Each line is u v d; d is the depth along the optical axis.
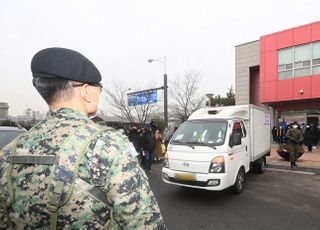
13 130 6.82
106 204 1.12
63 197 1.06
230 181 7.02
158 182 9.27
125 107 28.75
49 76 1.25
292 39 20.88
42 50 1.28
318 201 7.00
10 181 1.17
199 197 7.32
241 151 7.89
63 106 1.27
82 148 1.13
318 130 19.19
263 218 5.75
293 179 9.77
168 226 5.30
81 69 1.27
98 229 1.09
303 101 20.91
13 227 1.18
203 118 8.00
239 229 5.15
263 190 8.12
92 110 1.38
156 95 19.77
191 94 30.98
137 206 1.13
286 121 22.00
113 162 1.14
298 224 5.42
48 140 1.17
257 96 24.33
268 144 11.52
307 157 14.49
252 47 24.09
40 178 1.11
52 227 1.07
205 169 6.73
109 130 1.25
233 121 7.74
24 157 1.17
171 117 31.83
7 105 50.66
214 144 6.99
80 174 1.09
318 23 19.66
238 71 25.02
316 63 19.73
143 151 11.30
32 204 1.10
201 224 5.40
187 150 7.11
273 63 21.86
